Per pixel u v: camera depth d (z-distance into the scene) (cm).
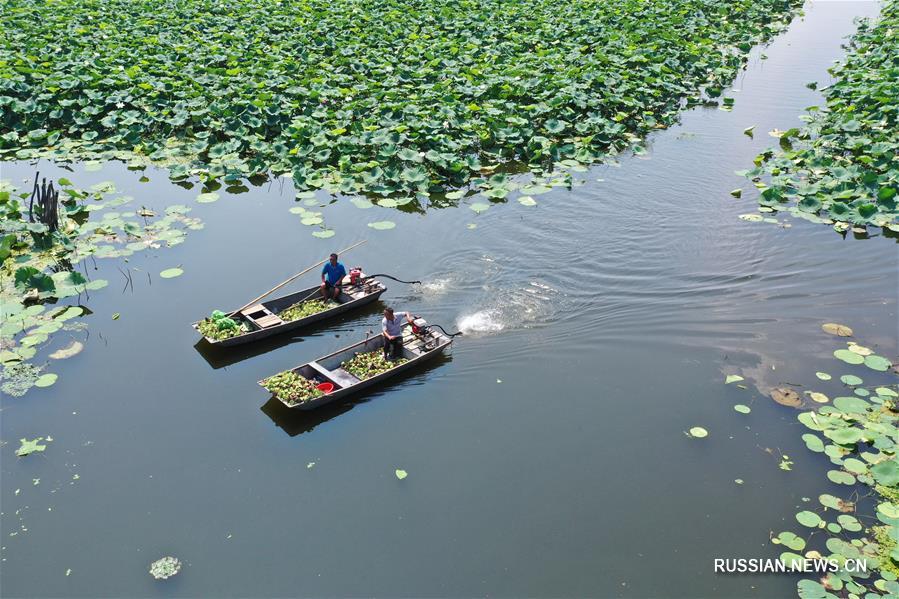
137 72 3456
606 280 2094
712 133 3269
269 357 1797
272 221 2464
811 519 1283
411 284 2095
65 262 2177
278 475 1429
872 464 1398
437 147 2852
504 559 1246
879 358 1680
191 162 2930
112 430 1534
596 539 1280
